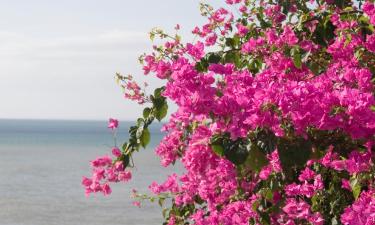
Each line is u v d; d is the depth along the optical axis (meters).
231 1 7.70
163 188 8.21
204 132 4.40
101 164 6.37
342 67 5.61
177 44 6.12
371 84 4.38
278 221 5.95
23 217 41.78
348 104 3.59
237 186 5.85
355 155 4.25
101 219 41.22
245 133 3.64
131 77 6.71
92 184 6.32
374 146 4.33
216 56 5.80
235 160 3.68
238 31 6.97
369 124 3.57
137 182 62.00
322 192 5.89
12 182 62.50
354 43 5.70
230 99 3.70
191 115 4.06
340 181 5.94
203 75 3.80
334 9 6.55
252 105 3.69
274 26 7.39
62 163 88.75
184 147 6.46
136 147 5.50
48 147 141.12
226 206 6.21
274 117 3.61
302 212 5.70
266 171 5.29
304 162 3.64
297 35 6.22
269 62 5.62
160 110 5.18
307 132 3.97
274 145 3.68
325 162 4.99
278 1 7.57
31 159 96.81
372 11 5.75
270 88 3.64
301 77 5.49
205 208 7.45
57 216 42.47
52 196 52.81
